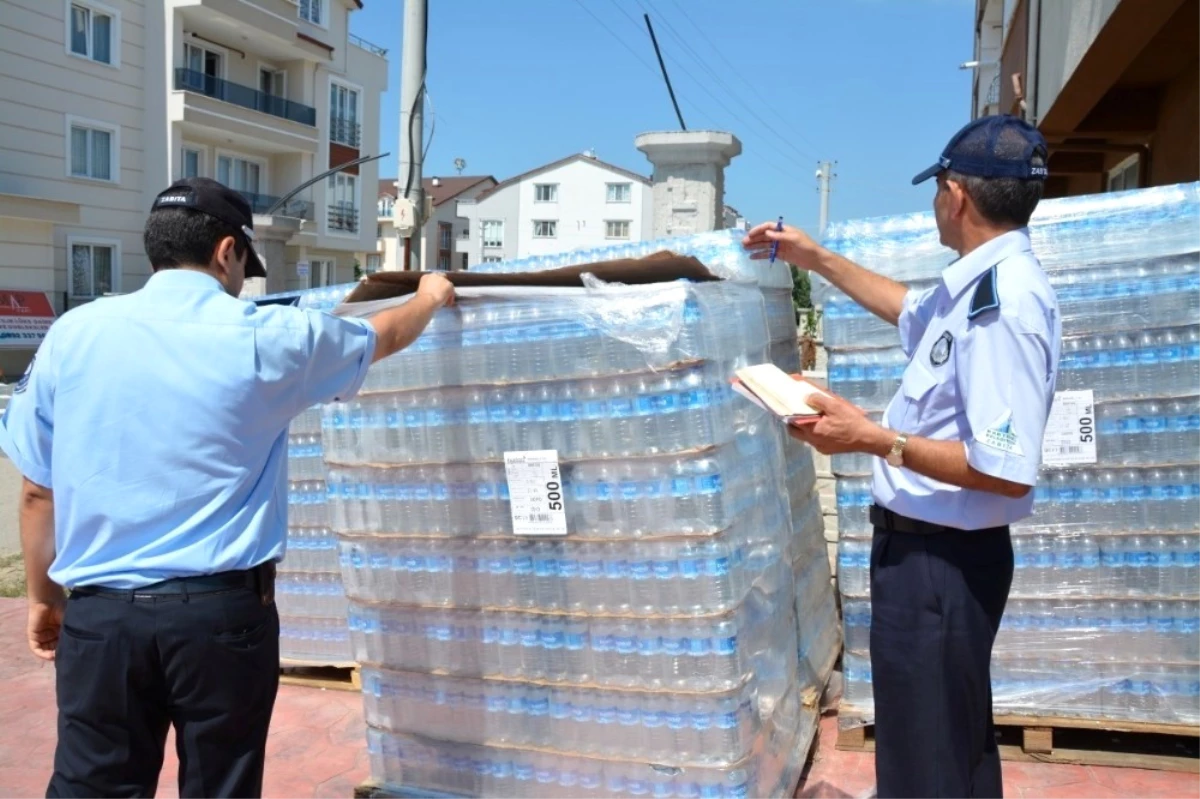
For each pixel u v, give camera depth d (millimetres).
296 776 3609
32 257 22281
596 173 62438
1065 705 3404
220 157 28625
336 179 33000
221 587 2256
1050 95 7965
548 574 2914
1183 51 6680
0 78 21844
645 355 2693
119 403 2232
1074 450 3270
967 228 2301
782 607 3281
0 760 3738
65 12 23203
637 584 2791
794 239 2982
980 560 2303
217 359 2230
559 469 2834
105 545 2240
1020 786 3275
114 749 2279
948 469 2152
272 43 28688
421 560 3104
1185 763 3350
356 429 3184
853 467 3557
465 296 2891
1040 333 2117
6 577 6082
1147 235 3170
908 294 2840
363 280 3078
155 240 2340
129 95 25062
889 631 2385
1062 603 3373
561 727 2953
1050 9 8086
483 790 3096
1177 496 3225
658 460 2723
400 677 3188
